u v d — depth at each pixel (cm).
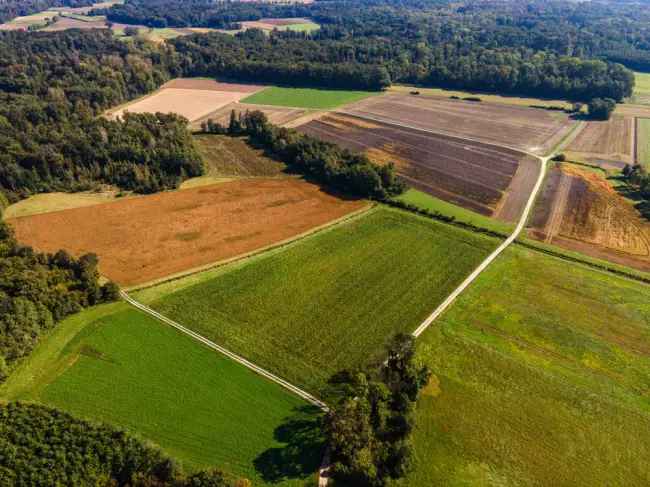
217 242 7719
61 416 4534
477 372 5259
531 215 8575
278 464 4250
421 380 4759
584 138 12106
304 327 5922
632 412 4819
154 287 6606
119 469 4103
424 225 8281
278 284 6706
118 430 4381
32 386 4972
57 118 11550
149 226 8131
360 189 9344
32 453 4175
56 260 6406
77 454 4166
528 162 10788
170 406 4809
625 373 5291
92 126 10656
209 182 9831
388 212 8756
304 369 5294
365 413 4291
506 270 7019
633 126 12862
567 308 6256
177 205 8856
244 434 4531
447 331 5847
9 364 5122
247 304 6300
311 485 4078
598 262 7188
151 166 9744
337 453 4181
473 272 6981
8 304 5303
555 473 4225
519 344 5666
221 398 4912
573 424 4684
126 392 4956
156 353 5453
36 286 5728
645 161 10769
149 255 7344
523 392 5022
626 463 4322
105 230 7988
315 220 8450
